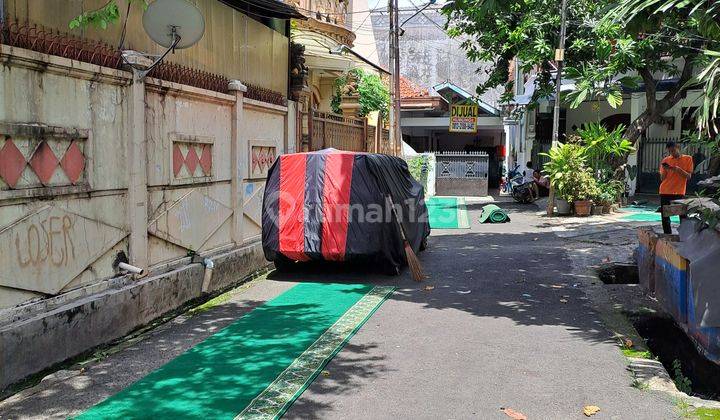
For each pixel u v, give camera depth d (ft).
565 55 53.72
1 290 14.99
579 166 50.57
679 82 51.47
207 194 25.68
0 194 14.73
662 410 13.85
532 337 19.17
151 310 20.84
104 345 18.30
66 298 17.17
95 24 16.76
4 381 14.62
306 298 24.52
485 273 29.37
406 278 28.43
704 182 21.06
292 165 28.53
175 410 13.76
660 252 21.12
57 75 16.65
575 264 31.19
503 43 55.77
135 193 20.25
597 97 54.29
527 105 61.26
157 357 17.40
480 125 88.17
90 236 18.24
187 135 23.56
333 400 14.34
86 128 17.88
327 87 52.11
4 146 14.90
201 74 24.73
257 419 13.24
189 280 23.34
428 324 20.70
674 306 19.31
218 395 14.58
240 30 28.68
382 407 13.96
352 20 73.77
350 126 47.42
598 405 14.10
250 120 29.89
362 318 21.38
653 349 21.34
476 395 14.65
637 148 64.23
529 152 79.77
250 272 29.17
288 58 35.19
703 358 19.76
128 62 19.39
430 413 13.65
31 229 15.87
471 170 78.79
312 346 18.28
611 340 18.85
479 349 18.03
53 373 16.05
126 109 19.81
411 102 83.87
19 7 15.33
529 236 42.27
